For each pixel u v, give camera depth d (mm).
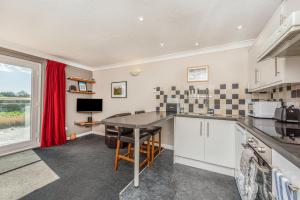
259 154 1069
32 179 1998
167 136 3326
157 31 2283
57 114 3531
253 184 1057
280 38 921
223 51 2824
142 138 2080
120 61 3990
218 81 2855
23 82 3139
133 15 1857
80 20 1979
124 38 2541
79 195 1676
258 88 2070
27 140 3186
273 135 1055
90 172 2197
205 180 2010
